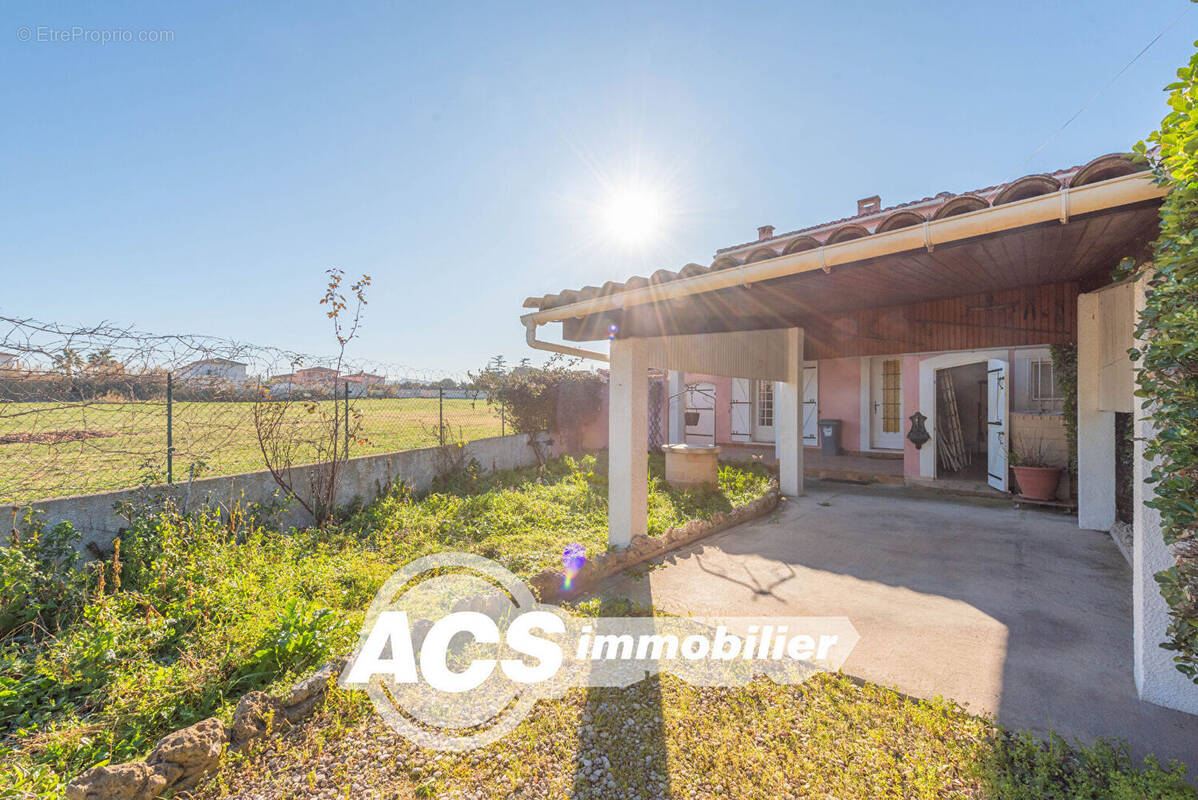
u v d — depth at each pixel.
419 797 2.15
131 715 2.48
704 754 2.35
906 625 3.58
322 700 2.72
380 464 7.14
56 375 4.17
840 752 2.33
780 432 8.25
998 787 2.04
